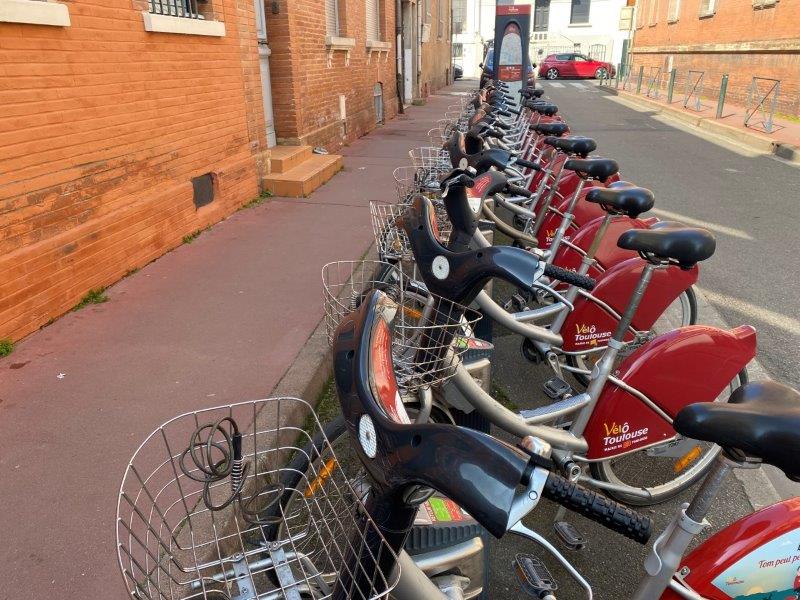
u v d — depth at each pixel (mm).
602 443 2551
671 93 19594
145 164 4930
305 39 8781
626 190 3203
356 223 6164
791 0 15078
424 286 2613
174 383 3252
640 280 2486
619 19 36438
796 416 1292
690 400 2557
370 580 1314
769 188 8500
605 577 2434
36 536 2215
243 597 1526
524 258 2070
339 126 10734
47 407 3018
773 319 4539
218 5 6000
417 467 1101
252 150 7043
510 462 1019
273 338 3760
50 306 3912
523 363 4027
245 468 1593
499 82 10156
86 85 4168
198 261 5098
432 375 2320
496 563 2488
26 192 3703
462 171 2451
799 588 1689
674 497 2850
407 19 18031
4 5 3404
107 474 2535
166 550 1487
